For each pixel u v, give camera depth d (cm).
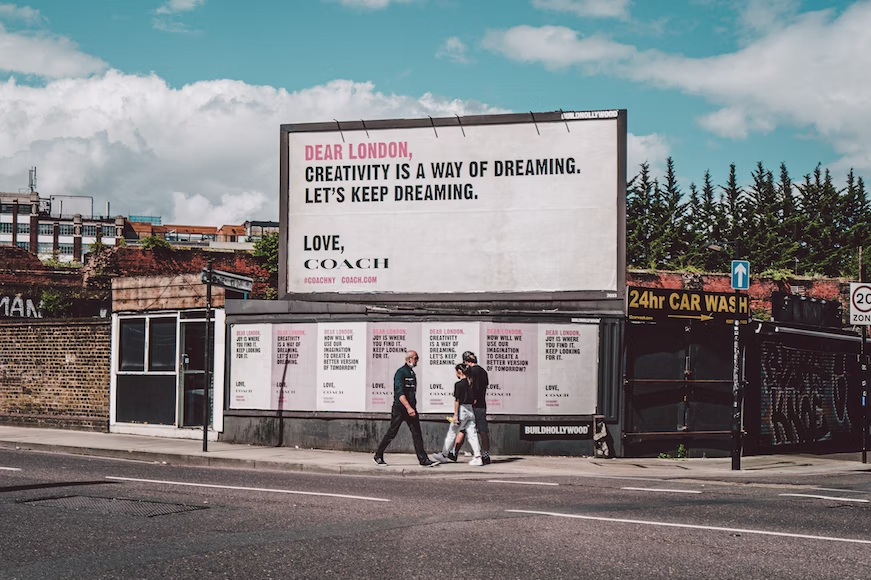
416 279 1981
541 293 1922
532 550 789
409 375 1559
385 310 1809
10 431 2109
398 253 1994
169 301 2034
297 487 1211
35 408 2248
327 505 1037
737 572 720
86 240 15038
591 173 1922
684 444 1850
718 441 1870
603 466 1623
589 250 1911
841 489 1320
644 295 1806
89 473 1342
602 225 1911
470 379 1636
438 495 1149
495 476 1452
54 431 2133
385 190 2008
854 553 801
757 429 1981
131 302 2105
